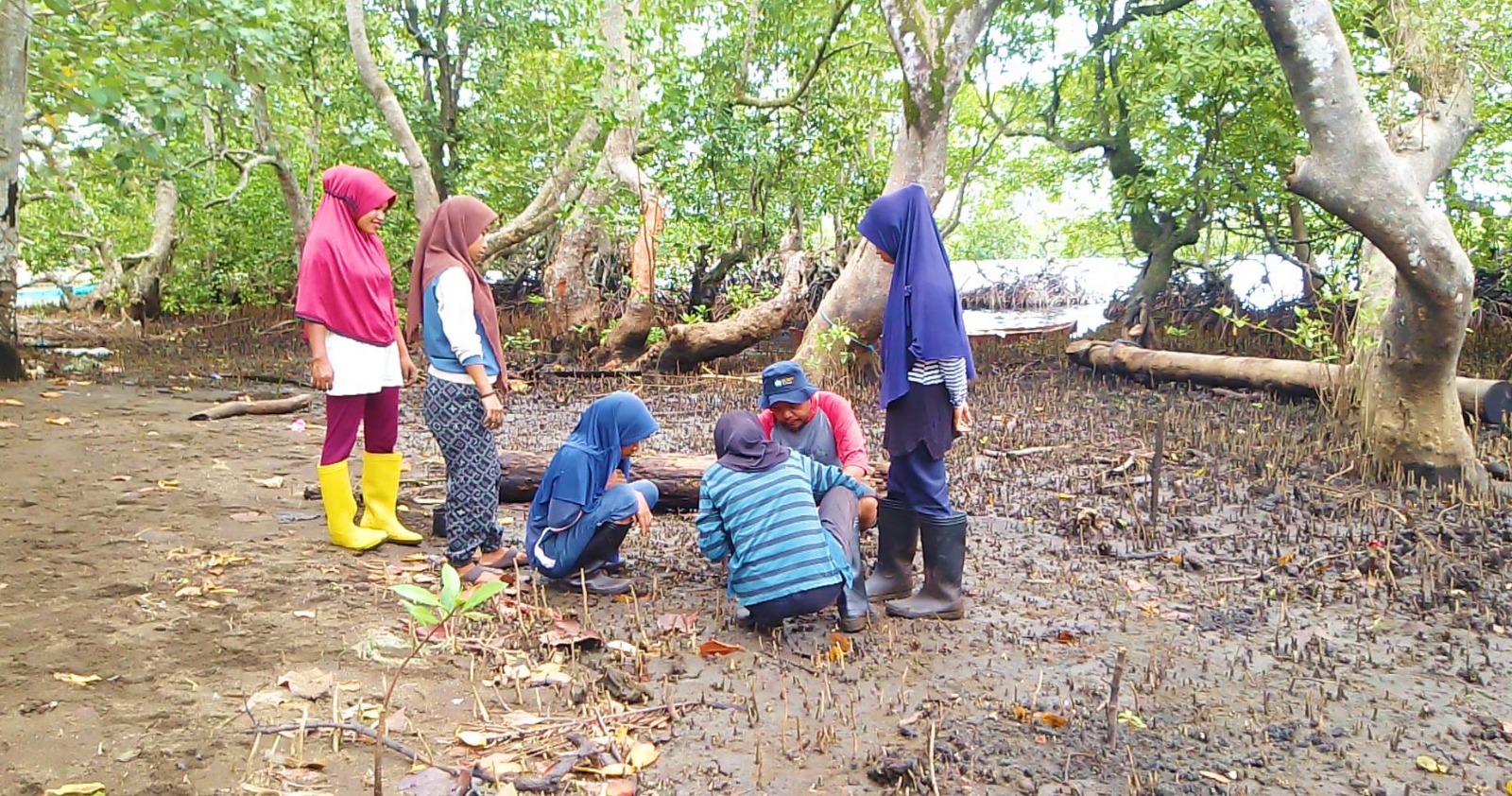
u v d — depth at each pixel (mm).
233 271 17922
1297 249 12531
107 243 16828
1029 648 3928
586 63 11625
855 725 3240
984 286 23297
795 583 3848
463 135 16344
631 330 12406
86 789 2625
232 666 3457
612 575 4691
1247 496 6301
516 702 3340
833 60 12898
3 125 9078
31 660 3395
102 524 4992
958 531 4211
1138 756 3049
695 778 2896
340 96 14336
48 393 8969
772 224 13203
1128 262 14320
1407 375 6441
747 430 4137
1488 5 7621
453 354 4359
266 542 4867
